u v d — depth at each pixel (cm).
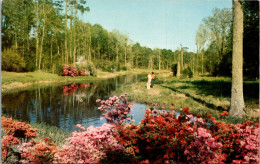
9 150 338
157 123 375
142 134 369
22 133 380
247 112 703
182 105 880
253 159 289
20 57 2370
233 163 291
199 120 368
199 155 290
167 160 310
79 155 311
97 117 726
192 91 1300
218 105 850
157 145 346
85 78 2841
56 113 788
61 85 1964
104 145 330
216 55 2514
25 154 320
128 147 365
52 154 316
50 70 2809
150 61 6606
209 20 2269
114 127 418
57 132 526
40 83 2050
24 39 2741
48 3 3042
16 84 1691
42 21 2898
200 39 2619
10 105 933
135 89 1503
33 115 748
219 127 359
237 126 352
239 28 720
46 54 3192
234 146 326
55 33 3428
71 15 3291
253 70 1353
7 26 2508
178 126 363
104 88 1742
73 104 991
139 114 740
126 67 5175
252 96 973
